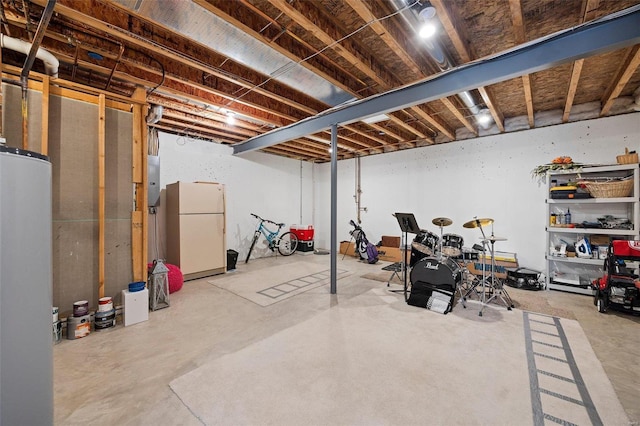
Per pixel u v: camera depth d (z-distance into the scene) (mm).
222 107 3768
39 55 2357
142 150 3166
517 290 4023
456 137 5332
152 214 4859
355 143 6207
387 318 2984
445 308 3115
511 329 2705
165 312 3176
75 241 2742
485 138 5008
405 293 3512
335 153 3797
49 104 2605
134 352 2283
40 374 981
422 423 1517
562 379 1902
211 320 2947
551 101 3963
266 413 1591
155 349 2332
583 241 3879
